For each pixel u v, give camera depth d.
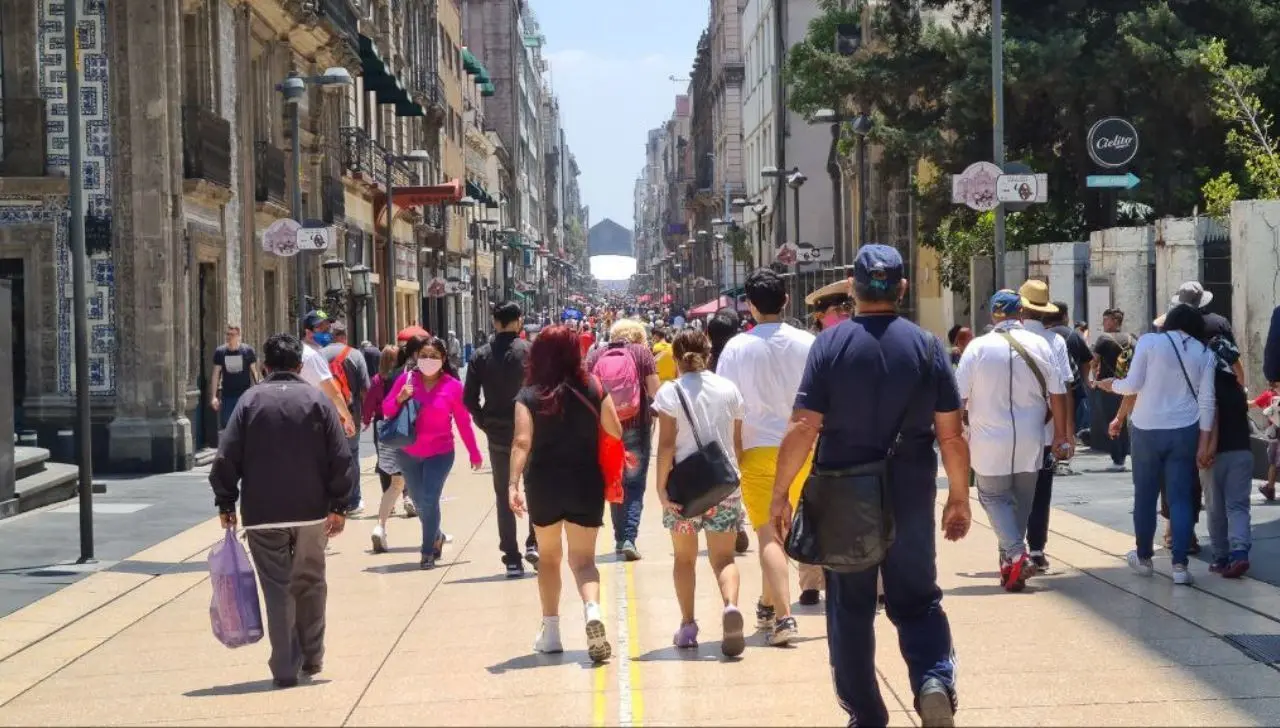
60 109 22.34
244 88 28.03
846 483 6.12
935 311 39.41
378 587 11.72
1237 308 16.97
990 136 28.67
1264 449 16.44
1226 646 8.38
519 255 114.81
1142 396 10.55
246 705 7.92
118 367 22.36
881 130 29.00
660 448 8.69
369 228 45.44
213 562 8.34
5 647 9.77
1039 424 10.38
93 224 22.33
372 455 25.89
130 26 22.28
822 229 61.50
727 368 8.92
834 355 6.23
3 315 16.52
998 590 10.41
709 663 8.38
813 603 10.11
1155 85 26.31
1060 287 24.33
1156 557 11.59
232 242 26.97
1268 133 25.95
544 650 8.84
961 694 7.45
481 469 22.31
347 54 38.62
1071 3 27.72
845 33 43.91
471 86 83.38
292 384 8.52
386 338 41.72
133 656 9.50
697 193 103.88
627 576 11.77
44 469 18.59
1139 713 7.01
